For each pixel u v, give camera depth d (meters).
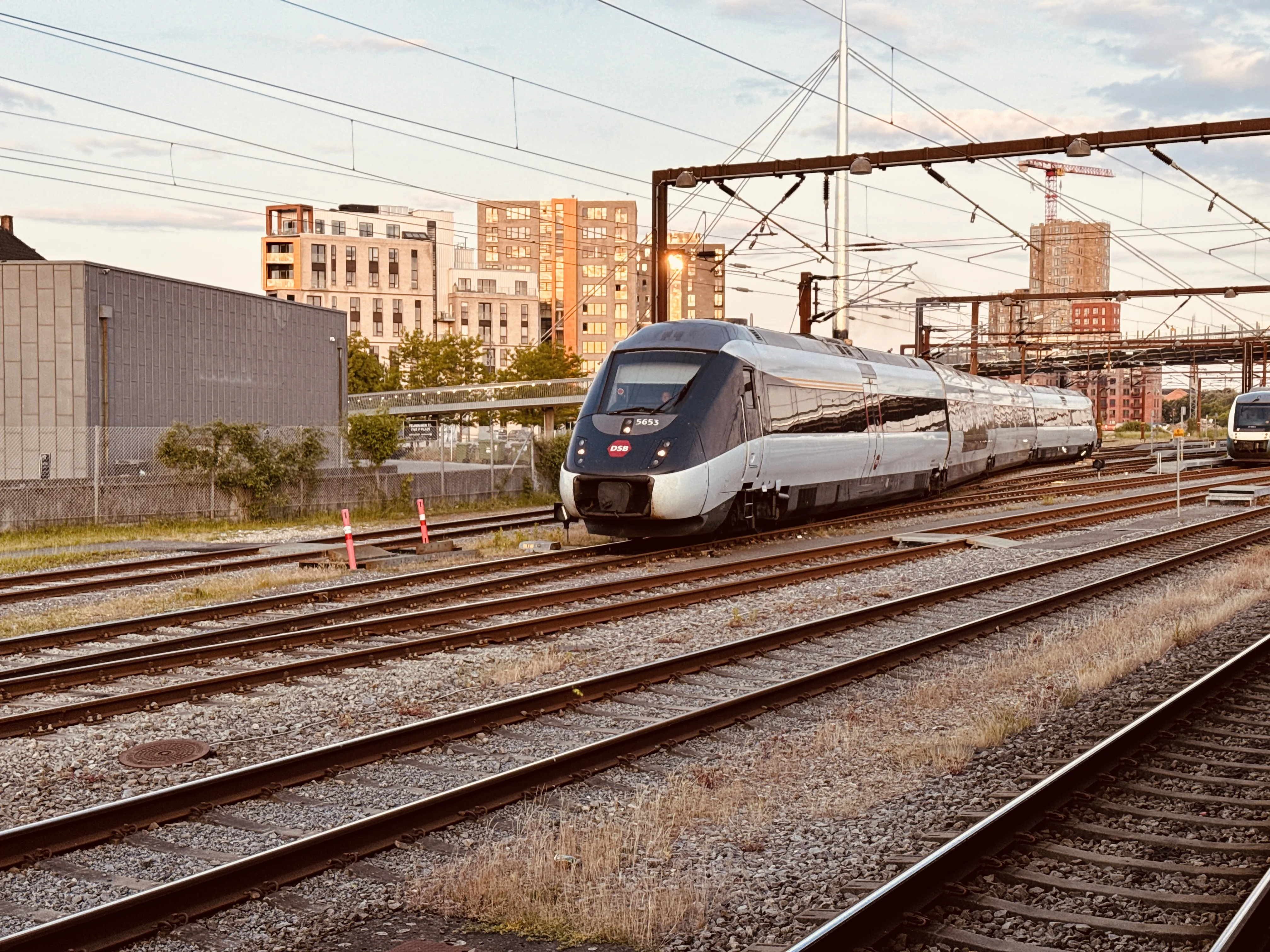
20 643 12.52
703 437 20.06
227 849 6.65
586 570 18.34
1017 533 23.70
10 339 31.28
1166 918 5.55
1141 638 12.70
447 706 9.97
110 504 26.41
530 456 37.00
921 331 53.06
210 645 12.48
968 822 6.93
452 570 18.00
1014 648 12.48
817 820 7.23
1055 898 5.80
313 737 9.05
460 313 145.38
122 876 6.21
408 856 6.50
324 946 5.45
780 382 22.64
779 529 24.53
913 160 25.50
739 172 27.59
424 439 47.72
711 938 5.52
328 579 18.06
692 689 10.66
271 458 29.36
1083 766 7.42
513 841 6.68
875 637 13.11
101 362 31.84
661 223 28.91
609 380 21.31
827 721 9.38
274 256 130.00
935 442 31.31
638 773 8.17
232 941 5.48
